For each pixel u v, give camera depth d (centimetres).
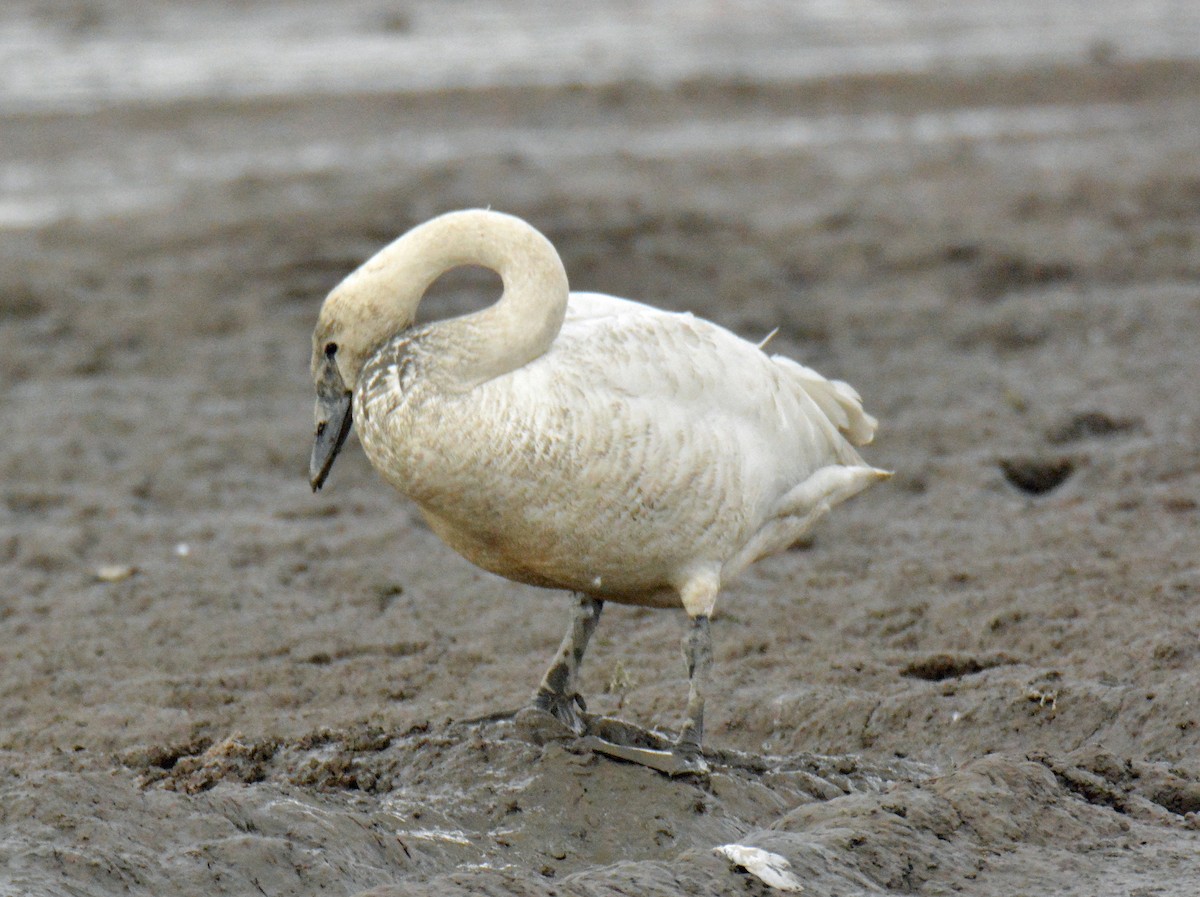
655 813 837
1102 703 971
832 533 1377
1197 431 1564
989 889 769
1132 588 1177
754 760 926
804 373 961
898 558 1305
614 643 1156
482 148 3136
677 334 861
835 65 4050
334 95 3541
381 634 1198
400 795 866
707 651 870
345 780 891
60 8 4600
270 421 1725
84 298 2178
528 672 1110
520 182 2814
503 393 815
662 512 839
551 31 4506
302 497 1518
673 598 901
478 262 849
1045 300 2091
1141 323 1975
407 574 1315
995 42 4434
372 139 3200
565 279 837
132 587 1305
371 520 1452
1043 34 4584
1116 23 4803
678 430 835
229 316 2108
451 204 2642
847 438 994
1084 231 2481
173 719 1052
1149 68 3997
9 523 1465
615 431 820
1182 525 1312
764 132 3341
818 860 770
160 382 1872
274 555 1366
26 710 1091
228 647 1182
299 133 3225
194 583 1308
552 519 830
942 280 2238
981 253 2347
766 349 1945
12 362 1936
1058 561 1243
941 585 1231
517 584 1288
